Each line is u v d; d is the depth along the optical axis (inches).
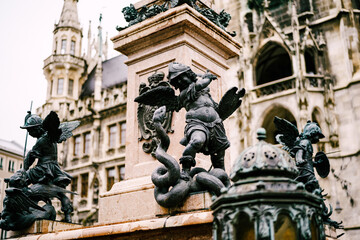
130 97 273.0
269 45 1280.8
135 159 258.7
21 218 241.4
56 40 1865.2
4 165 1611.7
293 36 1224.8
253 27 1332.4
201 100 205.8
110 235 204.2
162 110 199.3
